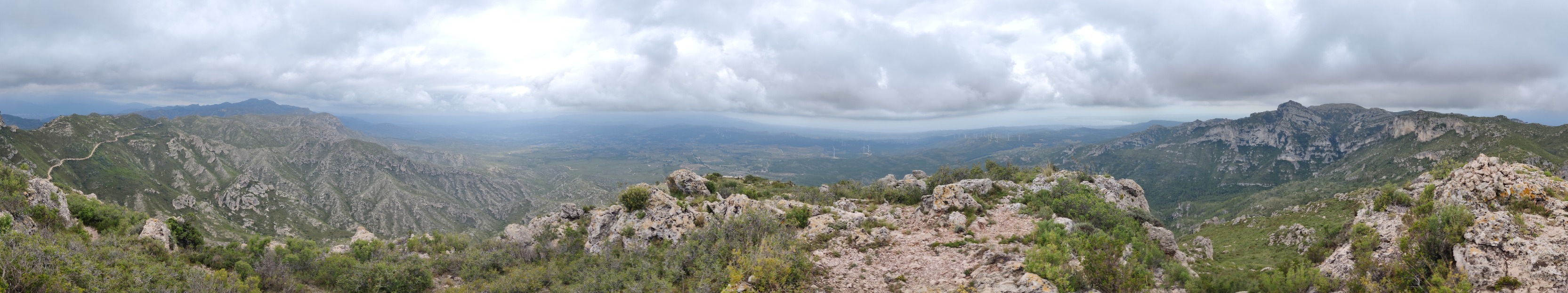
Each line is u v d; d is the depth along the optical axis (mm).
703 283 26625
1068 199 39844
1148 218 40250
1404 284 20172
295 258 39625
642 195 49062
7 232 29688
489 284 38938
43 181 43188
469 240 56688
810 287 23344
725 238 34250
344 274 37906
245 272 36062
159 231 43594
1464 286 17766
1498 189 22688
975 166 78312
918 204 50250
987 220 35594
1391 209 42250
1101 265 20250
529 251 49094
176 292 28078
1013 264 22344
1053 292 18734
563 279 38500
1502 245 18422
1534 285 16844
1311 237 63500
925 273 25094
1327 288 23312
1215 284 25172
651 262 36656
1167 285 24078
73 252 27531
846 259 28109
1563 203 19797
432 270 42969
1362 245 24391
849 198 59469
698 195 64750
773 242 28250
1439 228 20250
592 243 50000
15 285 22375
